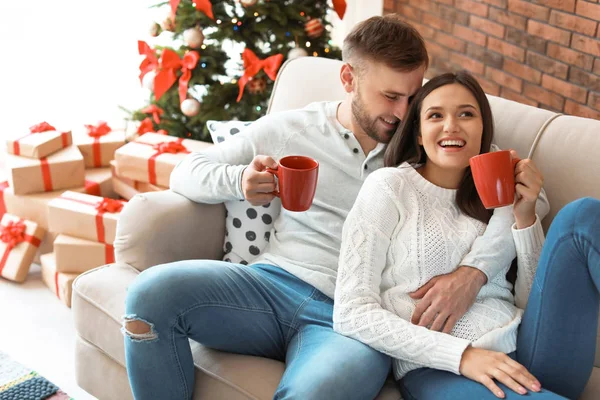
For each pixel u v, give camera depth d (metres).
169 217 1.78
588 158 1.67
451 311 1.49
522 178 1.49
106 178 2.81
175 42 2.92
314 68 2.09
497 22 2.78
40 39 3.30
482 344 1.46
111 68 3.50
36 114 3.38
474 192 1.61
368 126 1.74
